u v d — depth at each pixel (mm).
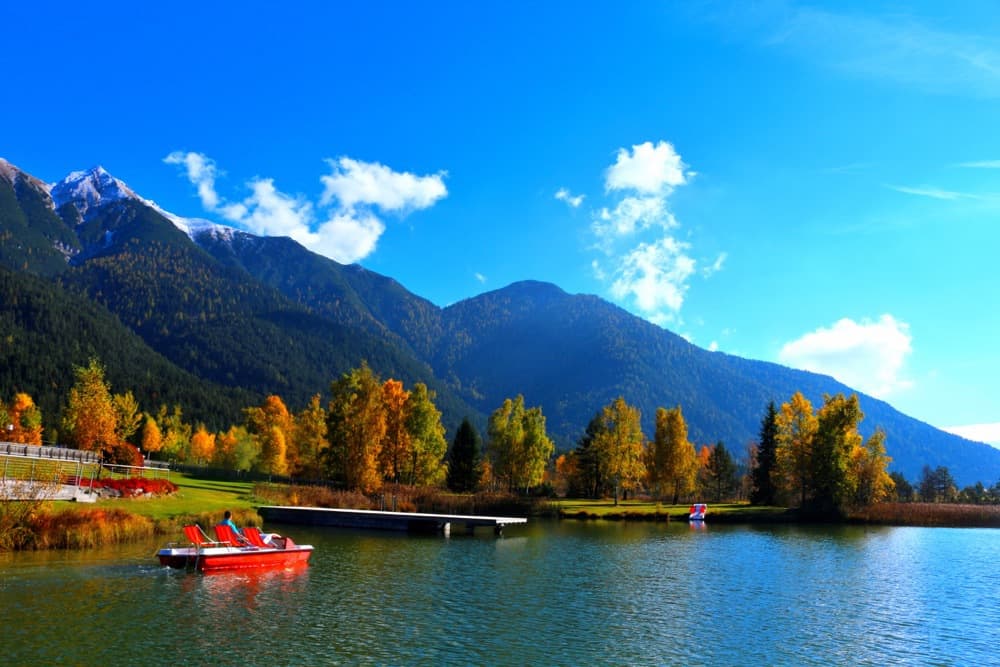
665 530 64438
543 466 99000
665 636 24375
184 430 164250
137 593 26500
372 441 72188
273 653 20469
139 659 19344
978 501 137000
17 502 34062
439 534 54656
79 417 66812
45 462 48406
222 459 111625
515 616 26344
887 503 85750
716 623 26438
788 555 46750
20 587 26359
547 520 73188
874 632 25812
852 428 84438
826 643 24188
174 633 21875
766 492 96688
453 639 22891
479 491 102750
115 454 63094
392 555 41188
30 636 20734
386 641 22281
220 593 27609
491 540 51844
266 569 33656
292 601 27016
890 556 47594
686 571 38469
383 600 28078
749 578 36625
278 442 93000
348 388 74688
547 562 40438
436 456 88188
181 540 37906
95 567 30406
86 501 42719
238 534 34938
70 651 19656
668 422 90875
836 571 39875
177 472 88000
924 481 153875
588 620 26172
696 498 109125
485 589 31312
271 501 63562
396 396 81938
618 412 87938
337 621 24344
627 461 87750
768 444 97688
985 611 29625
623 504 89500
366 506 69000
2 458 45156
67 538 34719
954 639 25047
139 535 38500
